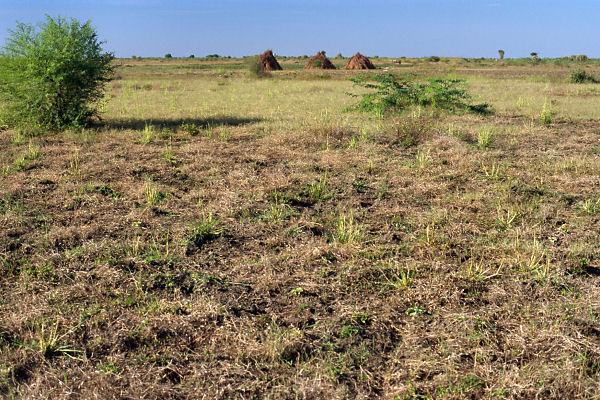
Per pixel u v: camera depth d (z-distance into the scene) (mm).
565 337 3676
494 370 3443
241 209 6160
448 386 3301
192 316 3955
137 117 12922
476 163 8094
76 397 3195
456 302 4250
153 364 3494
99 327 3877
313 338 3809
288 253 5109
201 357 3592
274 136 10023
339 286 4488
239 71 40219
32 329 3846
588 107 14719
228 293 4367
